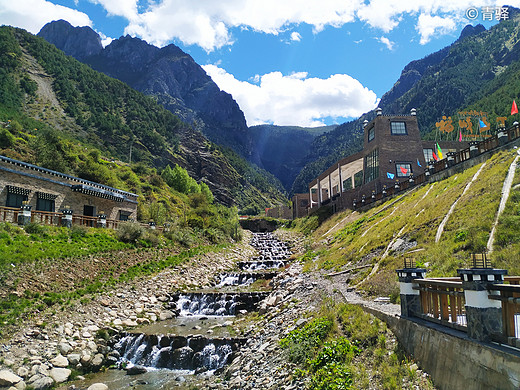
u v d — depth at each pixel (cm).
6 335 1541
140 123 14162
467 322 693
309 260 3152
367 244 2428
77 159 5319
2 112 8125
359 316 1204
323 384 889
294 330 1369
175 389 1354
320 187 6169
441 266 1445
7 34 13412
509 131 2222
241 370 1316
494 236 1418
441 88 17100
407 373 812
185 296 2559
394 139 4475
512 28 19675
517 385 537
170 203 5959
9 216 2714
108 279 2409
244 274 3231
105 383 1429
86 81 14350
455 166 2683
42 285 1950
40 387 1320
